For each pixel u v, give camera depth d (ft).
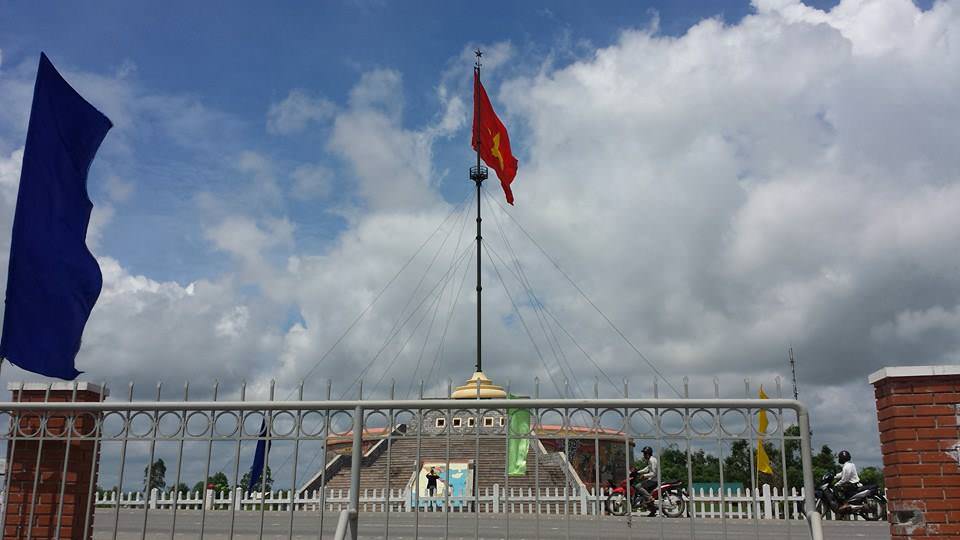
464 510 51.72
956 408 23.06
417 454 21.72
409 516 49.60
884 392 24.21
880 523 56.18
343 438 24.23
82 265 26.91
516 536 39.63
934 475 22.72
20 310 25.08
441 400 21.70
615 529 43.27
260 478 23.21
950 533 22.22
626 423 21.20
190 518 51.03
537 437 21.44
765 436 20.84
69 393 27.66
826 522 57.36
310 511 53.98
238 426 22.13
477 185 114.62
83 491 27.07
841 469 61.67
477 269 110.42
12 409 23.17
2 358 24.49
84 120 27.66
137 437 22.54
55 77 27.02
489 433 21.70
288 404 22.06
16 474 26.32
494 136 98.73
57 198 26.61
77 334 26.43
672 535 41.68
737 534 41.60
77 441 26.58
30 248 25.59
